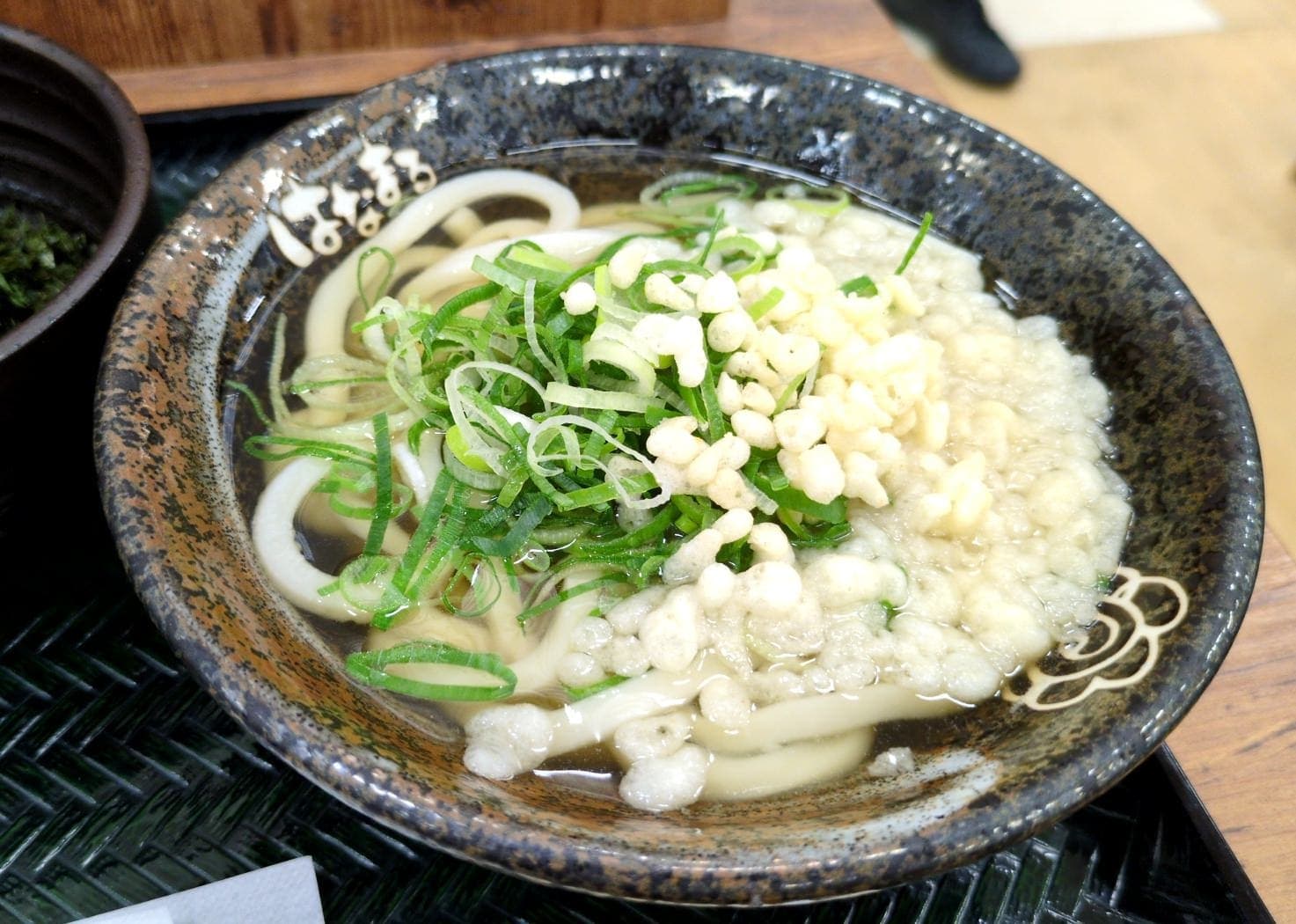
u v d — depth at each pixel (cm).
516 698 18
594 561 19
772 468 20
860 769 18
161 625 15
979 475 21
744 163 27
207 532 18
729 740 18
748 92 26
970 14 48
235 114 29
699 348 19
